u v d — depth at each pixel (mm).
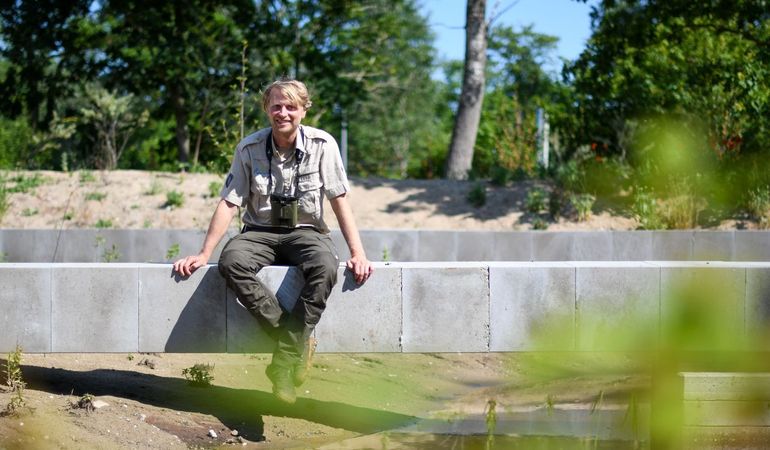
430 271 6309
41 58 20062
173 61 19609
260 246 5941
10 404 5629
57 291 6199
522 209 14375
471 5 18344
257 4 21000
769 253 12211
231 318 6230
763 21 15242
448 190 15086
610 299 6391
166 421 5984
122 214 13688
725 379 6281
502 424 6574
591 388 7867
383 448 5855
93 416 5789
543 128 19312
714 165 14328
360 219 14031
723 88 15031
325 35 22188
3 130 23719
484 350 6355
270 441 5953
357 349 6289
